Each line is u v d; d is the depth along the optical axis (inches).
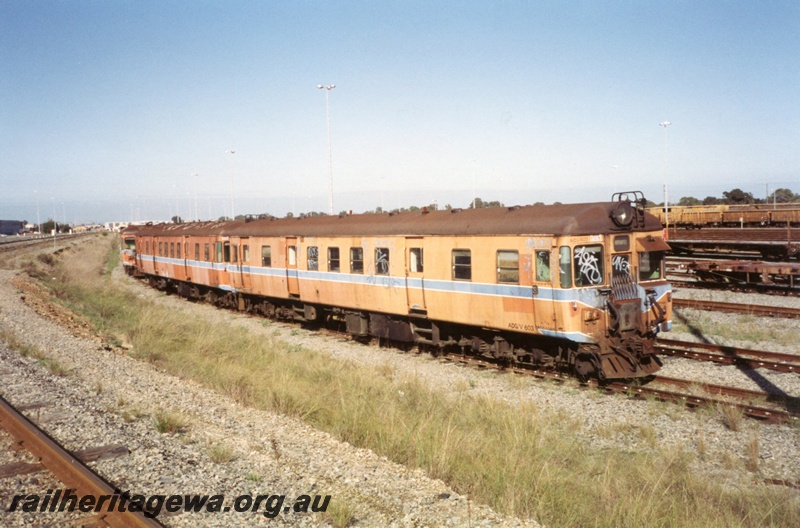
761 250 1098.7
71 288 1163.9
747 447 340.5
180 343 635.5
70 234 5433.1
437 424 356.8
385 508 246.4
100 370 476.4
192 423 350.9
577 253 472.1
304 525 228.8
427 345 650.8
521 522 236.4
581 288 470.6
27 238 4069.9
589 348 476.4
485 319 539.2
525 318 502.6
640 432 372.5
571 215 477.1
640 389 455.8
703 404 414.0
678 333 654.5
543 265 487.8
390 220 647.8
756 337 613.3
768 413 387.9
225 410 386.0
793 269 842.2
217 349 602.2
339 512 233.5
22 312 746.8
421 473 284.2
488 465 295.3
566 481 284.4
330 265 724.0
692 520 248.8
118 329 733.9
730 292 868.0
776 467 318.0
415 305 609.9
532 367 547.8
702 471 316.5
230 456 297.7
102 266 1892.2
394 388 456.4
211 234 991.0
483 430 363.3
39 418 339.0
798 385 457.4
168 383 453.1
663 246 505.4
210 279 1005.2
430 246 587.8
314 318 775.7
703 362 531.2
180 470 275.3
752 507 265.0
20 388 403.2
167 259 1197.7
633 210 495.5
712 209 1556.3
